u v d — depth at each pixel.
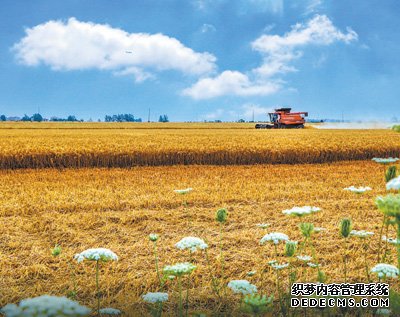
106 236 8.06
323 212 9.80
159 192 12.37
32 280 5.67
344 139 27.55
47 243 7.61
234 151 20.72
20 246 7.41
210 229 8.48
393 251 6.59
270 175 16.34
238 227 8.68
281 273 5.66
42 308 1.33
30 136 32.72
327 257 6.41
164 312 4.30
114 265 6.20
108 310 3.56
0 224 8.83
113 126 74.69
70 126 73.31
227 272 5.86
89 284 5.33
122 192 12.43
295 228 8.43
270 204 10.88
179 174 16.80
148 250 7.06
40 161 18.98
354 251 6.66
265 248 7.04
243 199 11.31
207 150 20.55
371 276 5.40
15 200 11.17
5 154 18.53
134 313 4.16
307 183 14.23
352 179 15.10
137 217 9.41
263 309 2.29
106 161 19.61
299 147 21.72
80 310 1.38
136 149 20.19
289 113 55.97
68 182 14.52
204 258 6.61
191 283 5.41
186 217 9.50
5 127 65.44
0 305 4.77
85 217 9.38
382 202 2.55
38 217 9.48
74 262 6.43
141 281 5.48
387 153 22.67
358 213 9.79
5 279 5.72
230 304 4.55
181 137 30.47
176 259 6.56
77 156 19.30
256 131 47.00
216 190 12.66
